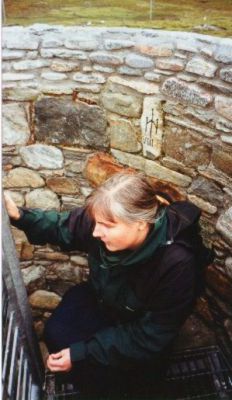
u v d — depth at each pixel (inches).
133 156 102.6
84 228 74.6
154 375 84.4
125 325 74.3
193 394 96.9
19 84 99.3
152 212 62.6
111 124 100.7
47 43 94.3
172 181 99.6
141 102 94.1
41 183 115.8
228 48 79.0
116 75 94.1
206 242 101.4
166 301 68.0
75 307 85.0
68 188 115.3
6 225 67.2
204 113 86.0
